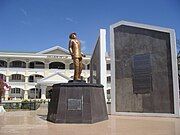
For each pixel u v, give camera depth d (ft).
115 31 61.00
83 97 40.50
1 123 40.14
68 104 40.27
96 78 75.77
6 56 161.27
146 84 54.49
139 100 55.11
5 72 158.20
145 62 55.31
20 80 163.63
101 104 43.75
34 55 164.04
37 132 30.55
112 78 59.57
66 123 39.40
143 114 53.78
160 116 51.49
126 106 56.75
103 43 64.18
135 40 57.62
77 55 43.91
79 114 39.83
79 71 44.09
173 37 52.34
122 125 37.37
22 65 166.40
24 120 44.83
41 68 165.99
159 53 53.78
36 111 72.64
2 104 87.66
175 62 51.44
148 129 33.35
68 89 41.01
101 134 29.22
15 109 84.84
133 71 56.70
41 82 139.54
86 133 29.94
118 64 59.41
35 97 158.81
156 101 52.80
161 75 52.90
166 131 31.53
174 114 50.06
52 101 43.62
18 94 160.76
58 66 169.99
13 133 29.66
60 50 171.22
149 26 55.62
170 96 51.26
